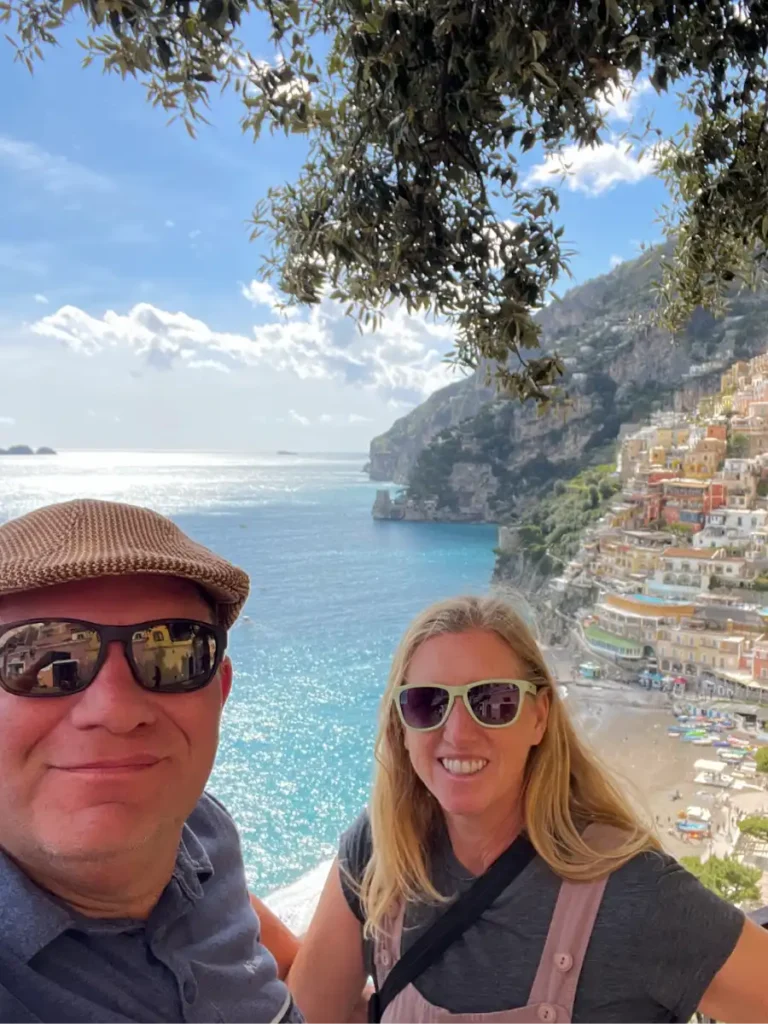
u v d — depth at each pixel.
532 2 1.20
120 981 0.83
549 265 1.46
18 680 0.76
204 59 1.21
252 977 1.03
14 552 0.79
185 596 0.88
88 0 1.09
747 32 1.50
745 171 1.84
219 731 0.93
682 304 2.32
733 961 1.36
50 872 0.80
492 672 1.56
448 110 1.28
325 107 1.42
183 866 1.01
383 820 1.66
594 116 1.39
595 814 1.59
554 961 1.40
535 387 1.56
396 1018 1.51
